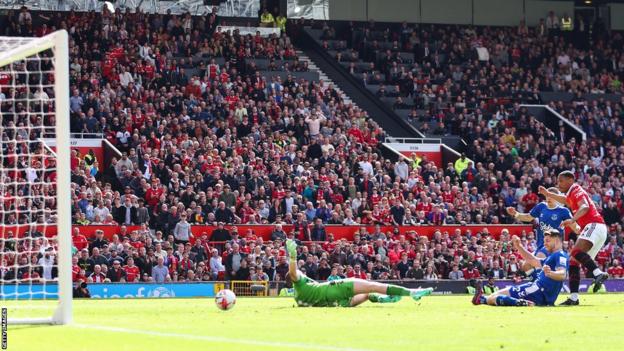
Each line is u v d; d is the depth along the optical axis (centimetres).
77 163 5888
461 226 6209
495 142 7575
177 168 5947
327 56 8531
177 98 6900
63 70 2197
